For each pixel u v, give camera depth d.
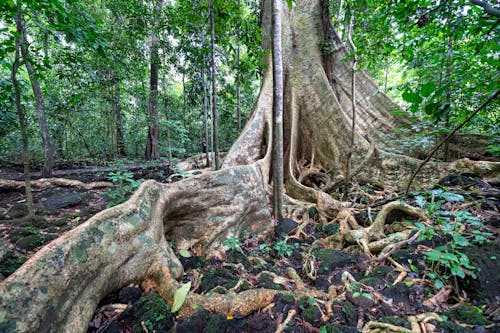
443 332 1.76
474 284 2.15
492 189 3.74
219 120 11.78
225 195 3.82
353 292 2.34
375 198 4.82
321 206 4.83
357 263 2.98
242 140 6.44
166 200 3.12
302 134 7.24
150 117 8.95
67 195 5.77
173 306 2.13
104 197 6.02
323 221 4.58
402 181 4.97
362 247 3.22
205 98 7.09
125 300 2.22
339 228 4.00
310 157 7.05
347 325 1.99
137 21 7.32
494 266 2.21
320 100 6.99
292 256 3.57
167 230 3.34
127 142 14.11
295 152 6.86
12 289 1.43
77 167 11.30
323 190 5.87
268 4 8.33
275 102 4.29
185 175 6.33
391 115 6.34
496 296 2.04
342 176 5.79
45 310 1.51
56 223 4.21
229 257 3.39
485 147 5.05
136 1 7.19
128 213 2.45
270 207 5.03
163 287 2.35
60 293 1.64
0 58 3.46
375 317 2.07
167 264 2.57
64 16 3.39
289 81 7.45
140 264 2.40
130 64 7.82
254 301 2.17
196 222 3.53
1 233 3.66
